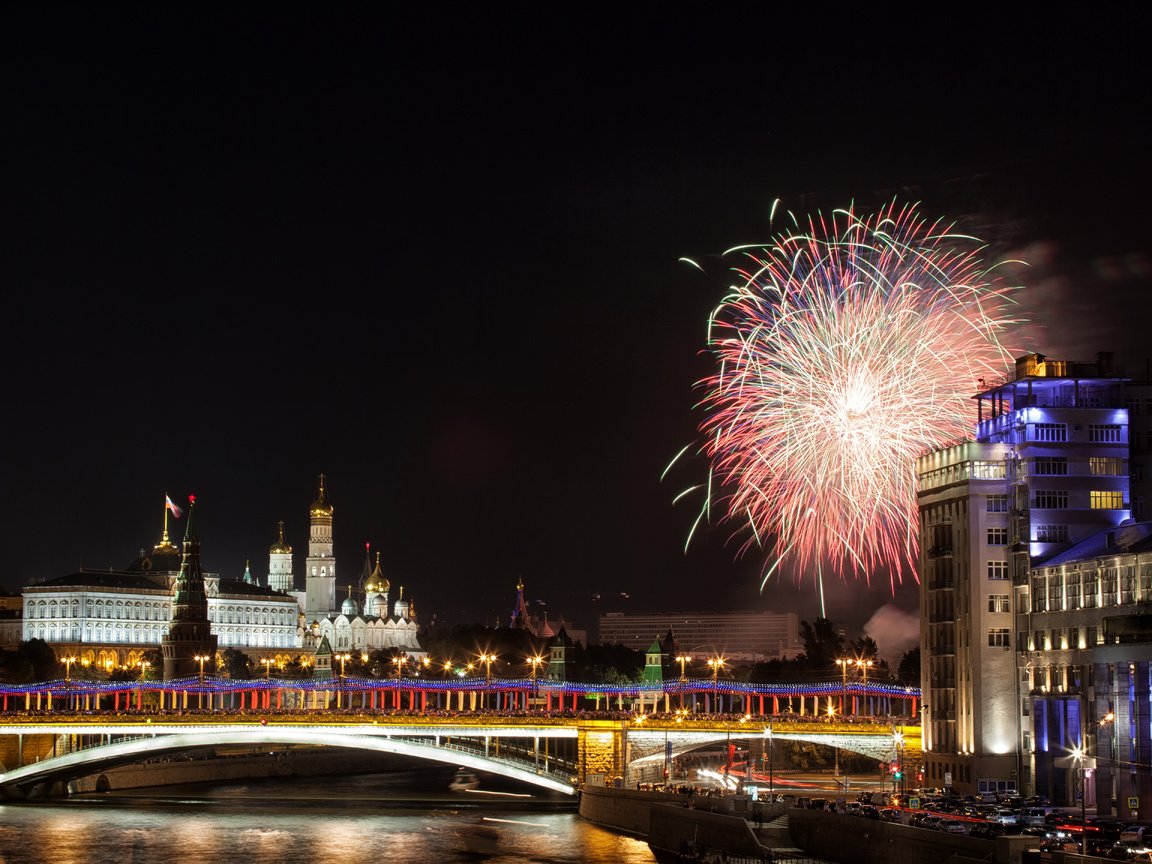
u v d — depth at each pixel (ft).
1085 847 487.20
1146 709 615.57
